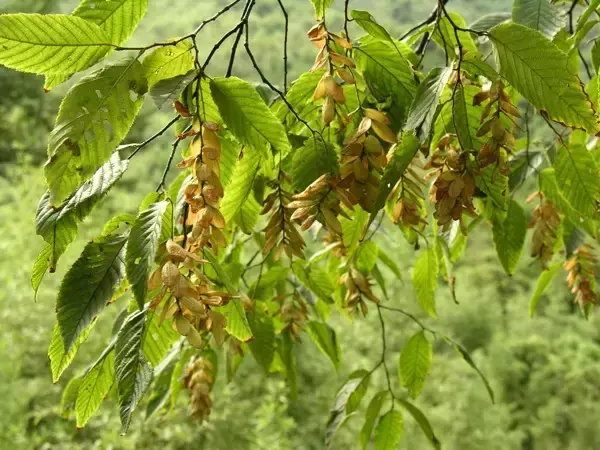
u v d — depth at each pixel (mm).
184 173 708
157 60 520
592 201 762
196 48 514
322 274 924
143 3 532
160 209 500
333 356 1015
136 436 2869
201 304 482
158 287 530
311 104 640
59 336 556
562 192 770
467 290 6941
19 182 5613
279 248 630
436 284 938
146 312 532
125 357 516
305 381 4402
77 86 484
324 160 593
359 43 632
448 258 822
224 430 3234
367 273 960
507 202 857
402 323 5582
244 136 519
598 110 654
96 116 486
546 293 7066
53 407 3033
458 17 827
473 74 620
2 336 3301
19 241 4070
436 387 5562
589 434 5340
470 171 542
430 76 553
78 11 526
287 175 669
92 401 641
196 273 498
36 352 3484
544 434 5434
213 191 510
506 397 5863
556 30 670
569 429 5473
